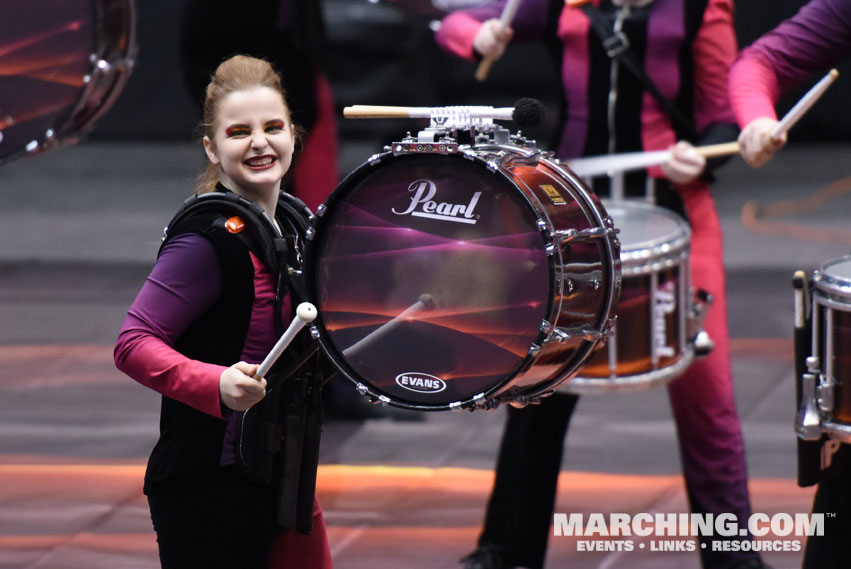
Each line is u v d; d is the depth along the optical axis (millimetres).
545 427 10352
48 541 10953
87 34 8969
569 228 6574
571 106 10695
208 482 6785
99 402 14969
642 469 12906
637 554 10820
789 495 12000
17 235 23281
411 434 14086
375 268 6699
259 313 6766
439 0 14414
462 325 6559
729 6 10414
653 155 10258
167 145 30531
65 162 29188
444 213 6590
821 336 7738
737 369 16109
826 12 8789
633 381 9523
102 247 22422
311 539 7293
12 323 18156
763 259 21641
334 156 14758
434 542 11055
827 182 27359
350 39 23703
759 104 8734
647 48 10289
